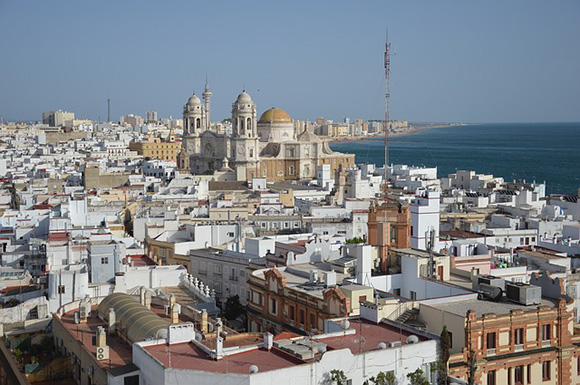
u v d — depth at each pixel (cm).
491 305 7900
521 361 7331
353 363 6384
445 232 15912
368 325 7606
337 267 10581
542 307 7538
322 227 17512
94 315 8819
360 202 19600
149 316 7838
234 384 5928
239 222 16250
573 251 13362
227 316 11225
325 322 7788
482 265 10719
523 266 11150
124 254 12381
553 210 19400
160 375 6216
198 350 6756
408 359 6662
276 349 6712
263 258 12219
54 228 14650
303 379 6128
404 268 9512
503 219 18012
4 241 14150
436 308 7606
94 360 7125
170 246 14512
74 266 10575
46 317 9494
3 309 9412
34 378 7844
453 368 6906
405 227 10688
